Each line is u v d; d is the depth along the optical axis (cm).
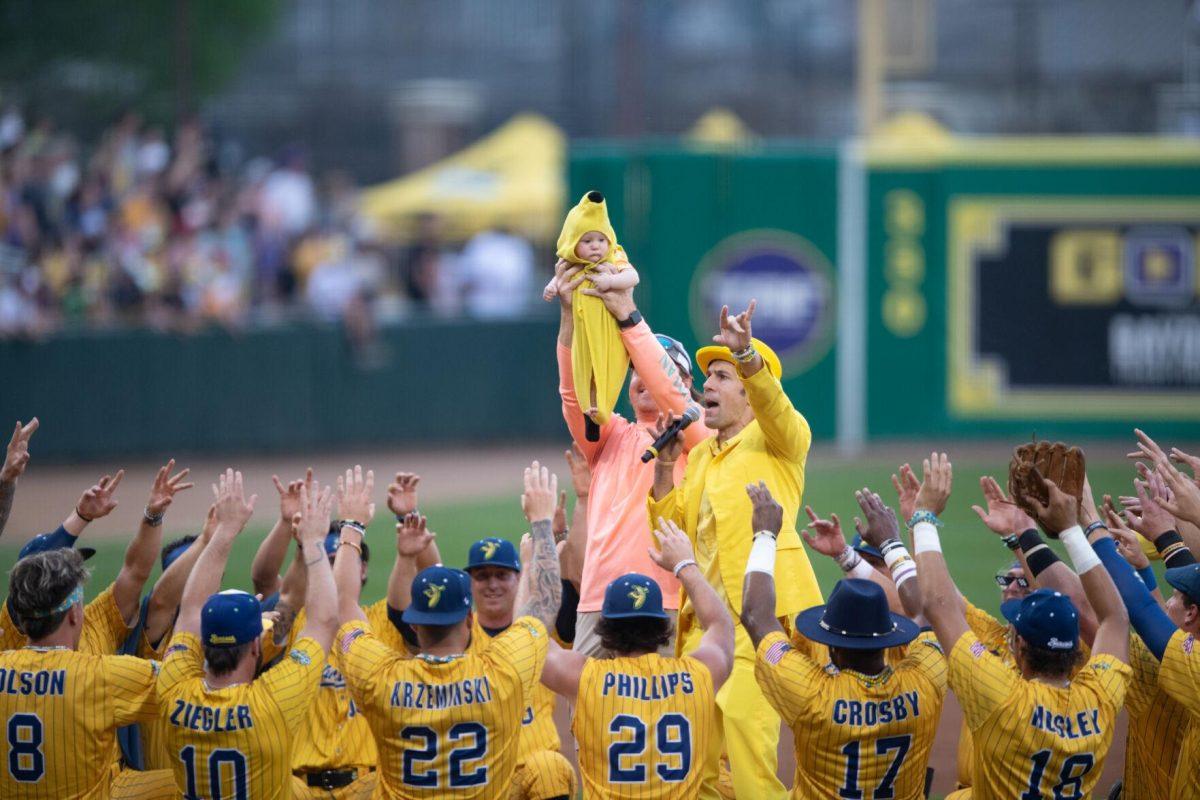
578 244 2670
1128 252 8125
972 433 8281
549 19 13962
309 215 9556
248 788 2095
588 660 2198
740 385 2664
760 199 7981
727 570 2541
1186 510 2319
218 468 7688
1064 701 2041
